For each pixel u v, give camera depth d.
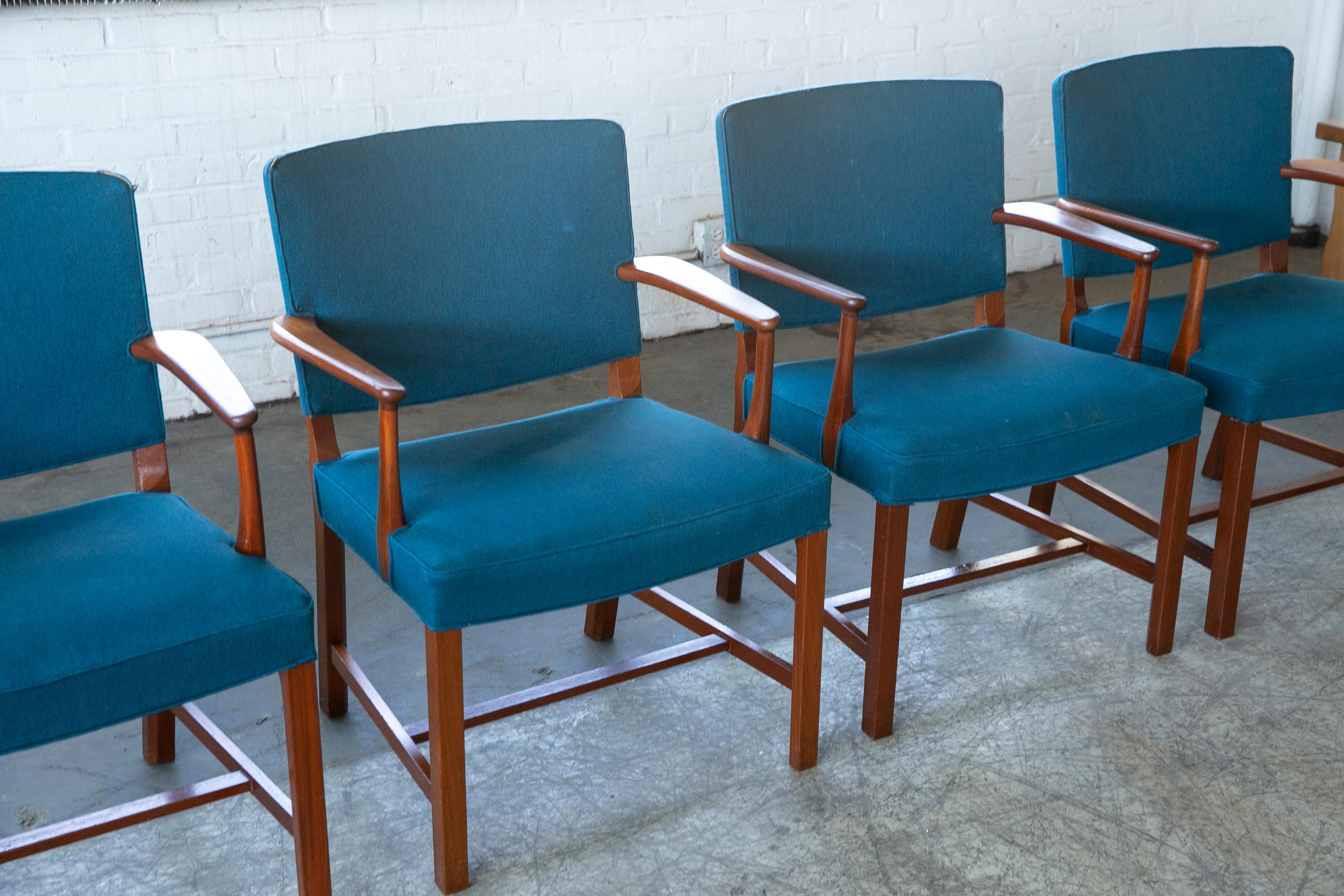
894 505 1.62
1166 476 2.02
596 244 1.78
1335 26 4.32
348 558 2.30
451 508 1.41
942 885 1.48
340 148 1.58
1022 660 1.97
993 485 1.64
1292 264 4.32
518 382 1.76
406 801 1.65
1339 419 2.90
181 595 1.22
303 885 1.38
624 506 1.41
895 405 1.70
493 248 1.70
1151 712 1.83
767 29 3.48
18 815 1.61
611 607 2.01
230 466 2.71
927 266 2.03
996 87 2.04
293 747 1.31
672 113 3.42
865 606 1.91
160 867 1.51
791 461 1.55
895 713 1.83
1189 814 1.61
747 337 1.87
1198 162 2.23
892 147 1.97
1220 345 1.92
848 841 1.56
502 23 3.11
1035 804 1.63
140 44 2.73
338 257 1.58
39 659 1.13
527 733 1.79
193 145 2.86
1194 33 4.25
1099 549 1.98
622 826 1.59
